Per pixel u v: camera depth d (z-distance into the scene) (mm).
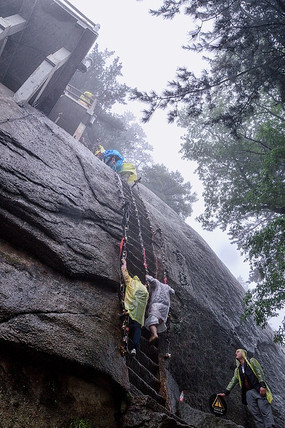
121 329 4801
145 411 3648
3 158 5371
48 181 5953
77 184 6875
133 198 9844
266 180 9617
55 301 4262
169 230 11703
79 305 4531
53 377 3553
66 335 3838
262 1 7871
